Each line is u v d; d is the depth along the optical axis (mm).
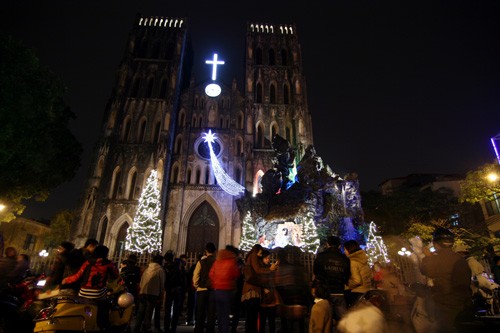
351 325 5594
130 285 11711
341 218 32938
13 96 22812
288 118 49156
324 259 8461
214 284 8797
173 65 49906
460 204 44469
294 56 53938
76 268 7535
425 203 45750
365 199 50969
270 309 9109
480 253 29312
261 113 49094
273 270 8758
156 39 53375
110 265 7883
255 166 45062
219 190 43031
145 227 33125
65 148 32688
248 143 45469
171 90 47469
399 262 24703
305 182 32125
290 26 58594
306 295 8078
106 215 40094
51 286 7746
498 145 27875
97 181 40688
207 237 41531
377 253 30875
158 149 43031
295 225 29688
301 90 50625
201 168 44531
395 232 46844
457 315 6309
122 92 47125
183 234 40688
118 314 8828
